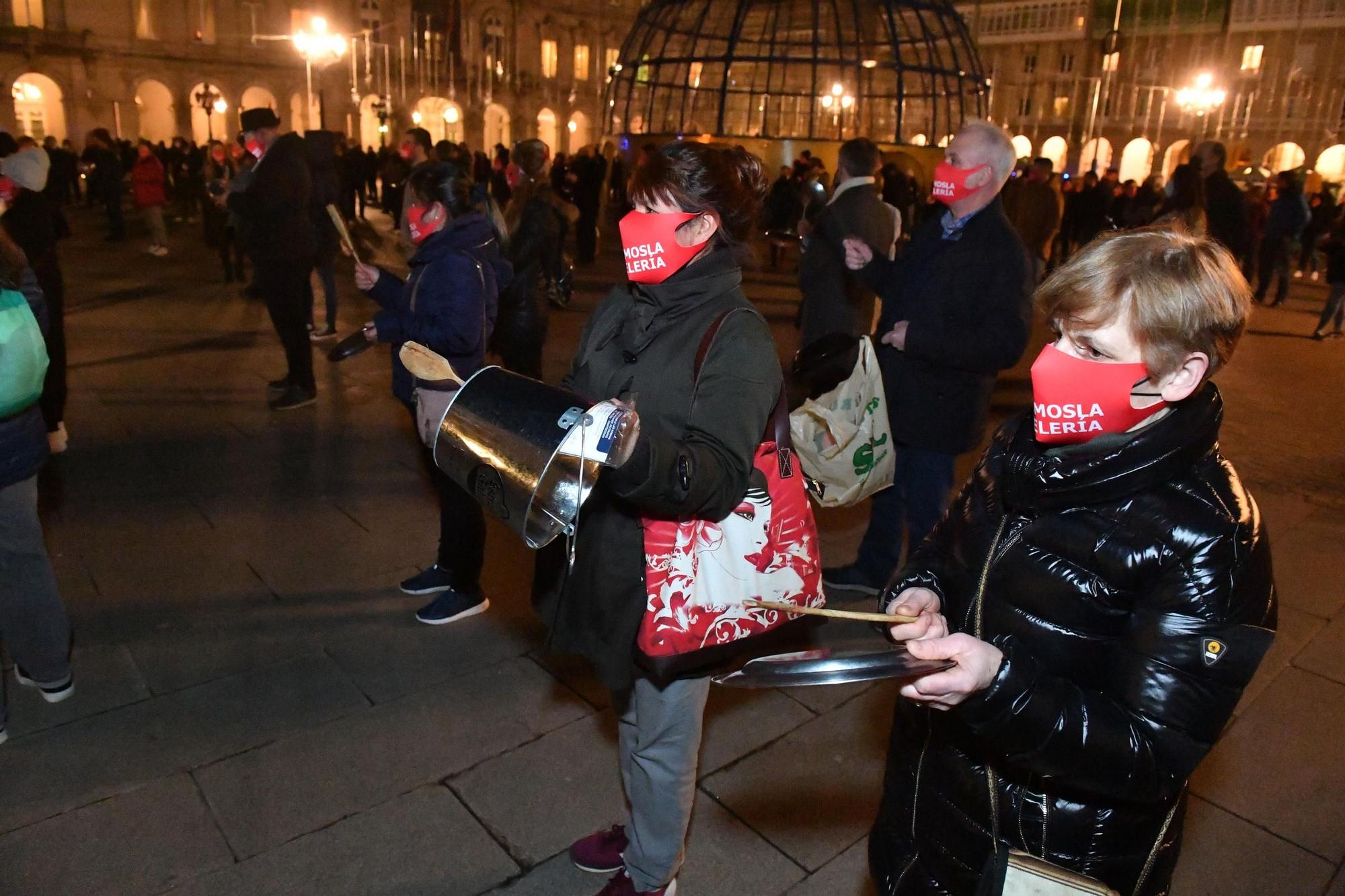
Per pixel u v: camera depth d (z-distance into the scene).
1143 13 38.06
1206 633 1.16
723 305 1.74
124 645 3.25
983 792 1.37
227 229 10.36
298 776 2.65
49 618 2.84
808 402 3.09
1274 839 2.59
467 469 1.51
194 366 6.86
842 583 3.83
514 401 1.49
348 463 5.05
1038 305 1.26
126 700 2.96
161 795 2.55
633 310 1.85
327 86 36.12
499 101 41.06
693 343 1.72
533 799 2.61
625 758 2.11
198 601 3.57
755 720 3.04
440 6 38.47
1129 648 1.21
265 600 3.60
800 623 1.86
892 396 3.49
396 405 6.15
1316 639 3.66
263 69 35.00
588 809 2.58
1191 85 35.59
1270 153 35.66
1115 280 1.16
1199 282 1.14
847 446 3.06
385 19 37.25
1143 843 1.34
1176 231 1.23
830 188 7.33
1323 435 6.52
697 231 1.71
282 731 2.84
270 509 4.43
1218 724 1.17
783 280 12.31
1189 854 2.52
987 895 1.21
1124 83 39.16
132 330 7.96
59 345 4.79
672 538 1.74
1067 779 1.20
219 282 10.66
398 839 2.44
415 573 3.86
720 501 1.56
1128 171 39.41
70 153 19.62
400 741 2.83
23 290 2.71
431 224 3.18
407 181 3.20
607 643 1.76
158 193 12.66
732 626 1.78
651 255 1.73
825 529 4.54
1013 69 42.28
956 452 3.47
